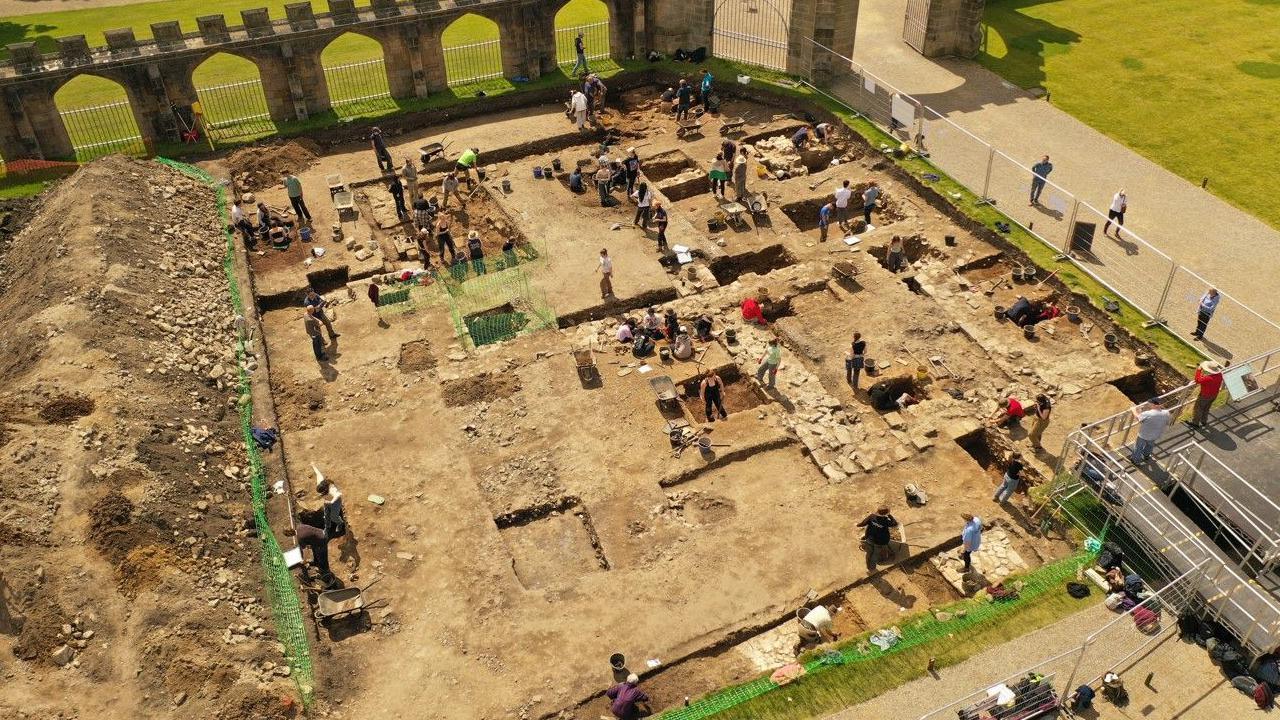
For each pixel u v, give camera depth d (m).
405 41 44.00
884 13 53.97
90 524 21.88
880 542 23.41
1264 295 31.19
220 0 57.50
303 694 20.67
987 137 41.00
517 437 27.56
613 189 39.28
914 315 31.72
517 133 43.53
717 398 27.73
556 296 32.91
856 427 27.69
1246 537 21.69
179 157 40.91
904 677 20.56
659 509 25.36
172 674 19.77
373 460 26.86
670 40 48.94
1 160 39.69
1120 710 19.45
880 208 38.50
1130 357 29.61
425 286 33.56
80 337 27.14
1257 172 38.06
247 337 31.17
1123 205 33.31
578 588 23.36
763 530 24.81
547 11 46.00
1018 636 21.28
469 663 21.64
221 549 23.28
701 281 33.84
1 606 20.08
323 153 42.53
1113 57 48.16
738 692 20.53
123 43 39.84
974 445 27.95
